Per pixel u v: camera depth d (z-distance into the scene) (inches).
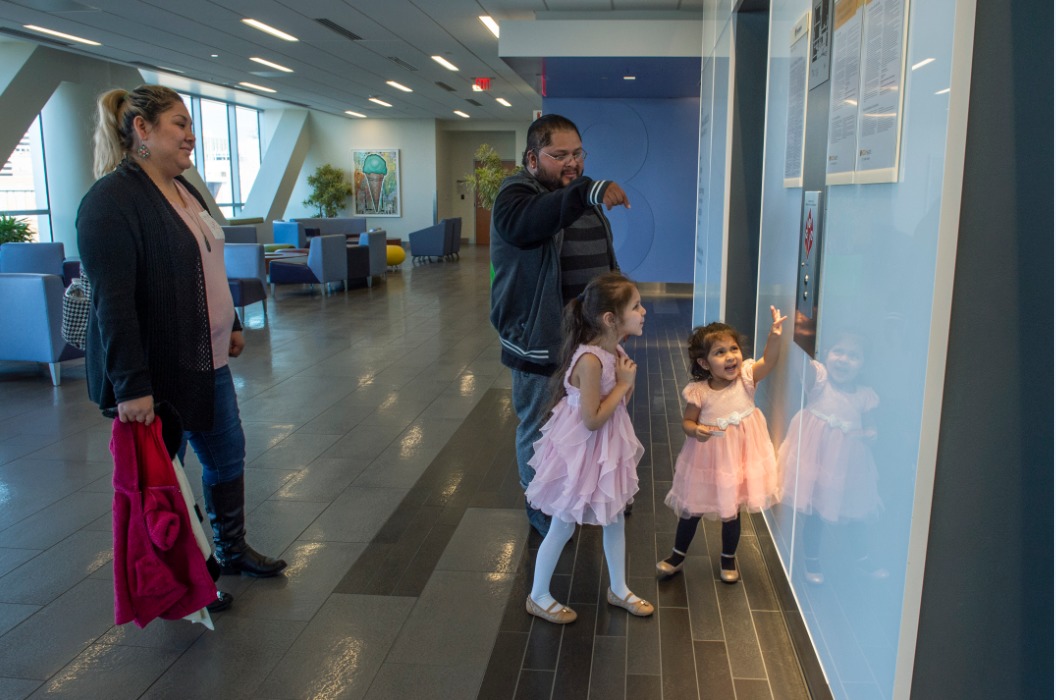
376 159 821.9
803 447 88.8
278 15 341.4
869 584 64.1
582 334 93.6
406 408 203.5
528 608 102.5
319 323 340.8
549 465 96.3
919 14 54.2
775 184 108.5
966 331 51.3
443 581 111.9
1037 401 51.3
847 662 70.2
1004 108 48.8
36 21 358.9
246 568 113.3
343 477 153.6
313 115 813.9
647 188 400.8
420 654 93.8
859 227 67.6
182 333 95.0
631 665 91.1
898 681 56.9
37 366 252.5
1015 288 50.4
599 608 103.8
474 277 534.6
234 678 89.5
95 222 87.4
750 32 162.2
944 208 49.9
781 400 101.1
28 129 448.1
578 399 93.3
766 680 88.0
